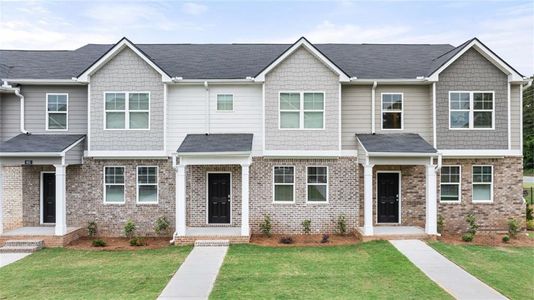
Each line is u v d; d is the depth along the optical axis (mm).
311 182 16094
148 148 15773
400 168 16281
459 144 15812
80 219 16062
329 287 9555
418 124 16328
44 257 12797
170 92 16156
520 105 16156
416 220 16234
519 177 16109
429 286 9602
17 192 16297
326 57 15523
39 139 15594
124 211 16078
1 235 14266
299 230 15953
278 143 15719
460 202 16109
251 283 9852
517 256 12523
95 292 9336
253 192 16016
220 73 16609
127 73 15766
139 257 12695
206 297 8859
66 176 16016
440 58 17047
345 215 15969
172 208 16047
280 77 15734
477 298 8812
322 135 15703
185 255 12703
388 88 16312
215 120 16188
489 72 15836
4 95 16219
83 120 16281
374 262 11695
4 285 9945
